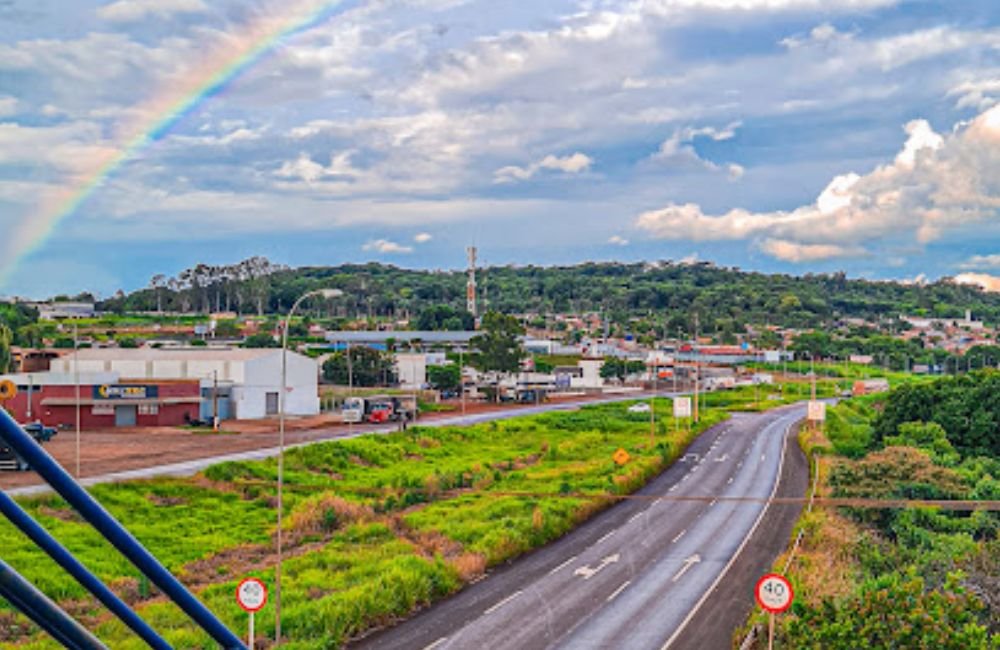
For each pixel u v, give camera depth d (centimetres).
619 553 4919
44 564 4156
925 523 5394
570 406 13650
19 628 3362
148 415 9369
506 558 4816
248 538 5203
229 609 3688
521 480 7300
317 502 5878
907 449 6581
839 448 8819
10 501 347
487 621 3709
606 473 7331
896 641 2570
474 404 13850
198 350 11406
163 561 4534
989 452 7781
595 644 3403
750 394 16575
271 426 9675
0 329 10569
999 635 2619
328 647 3269
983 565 3694
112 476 6212
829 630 2647
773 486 7025
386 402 11050
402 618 3756
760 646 3253
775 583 2714
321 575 4278
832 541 4731
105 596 369
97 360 10900
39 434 7750
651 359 19962
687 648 3350
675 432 10081
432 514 5875
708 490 6888
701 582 4294
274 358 10850
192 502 5950
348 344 17625
